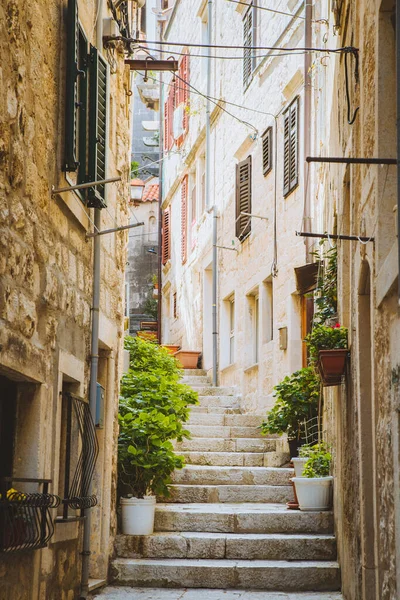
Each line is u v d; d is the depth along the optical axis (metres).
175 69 11.16
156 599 9.13
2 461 6.53
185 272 22.53
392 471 5.66
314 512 11.03
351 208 8.30
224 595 9.45
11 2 5.83
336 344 9.03
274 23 16.39
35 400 6.74
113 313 10.23
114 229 8.44
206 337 20.11
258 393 16.05
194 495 12.01
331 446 11.13
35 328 6.58
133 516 10.53
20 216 6.12
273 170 15.98
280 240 15.32
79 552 8.38
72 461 7.98
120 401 11.45
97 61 8.16
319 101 13.61
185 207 22.69
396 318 5.43
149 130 34.09
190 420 14.87
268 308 16.17
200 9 21.62
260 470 12.44
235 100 18.64
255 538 10.45
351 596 8.41
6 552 5.68
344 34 9.30
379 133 6.18
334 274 10.77
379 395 6.20
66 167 7.41
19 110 6.05
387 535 5.88
